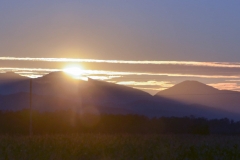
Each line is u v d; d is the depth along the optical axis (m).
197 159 22.98
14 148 24.36
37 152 22.97
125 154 23.12
